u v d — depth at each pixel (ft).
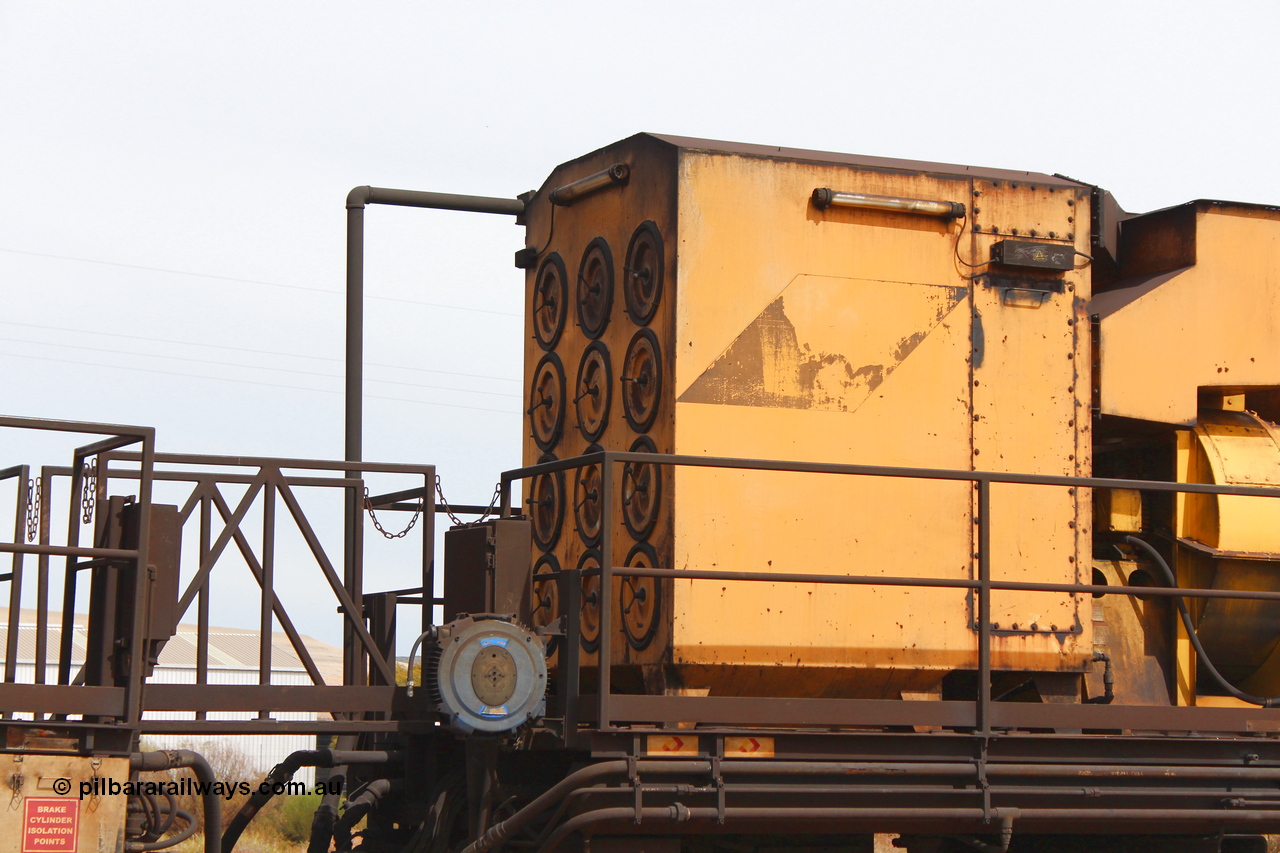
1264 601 26.73
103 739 20.13
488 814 21.85
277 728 21.43
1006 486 24.75
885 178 24.64
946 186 25.04
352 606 23.21
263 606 22.33
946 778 22.30
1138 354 25.94
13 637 23.57
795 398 23.75
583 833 20.71
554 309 28.60
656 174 24.26
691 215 23.49
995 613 24.43
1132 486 23.41
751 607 23.03
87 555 20.27
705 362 23.32
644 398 24.20
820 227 24.20
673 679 22.76
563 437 27.78
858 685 23.97
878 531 23.95
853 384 24.11
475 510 27.12
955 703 22.56
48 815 19.48
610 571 20.92
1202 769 23.30
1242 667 27.66
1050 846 25.59
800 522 23.53
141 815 21.29
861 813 21.61
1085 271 25.77
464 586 23.11
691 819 20.75
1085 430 25.34
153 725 20.44
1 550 19.66
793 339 23.84
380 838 25.73
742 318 23.59
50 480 23.54
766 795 21.49
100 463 22.26
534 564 28.37
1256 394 28.25
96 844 19.71
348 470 23.52
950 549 24.31
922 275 24.70
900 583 22.09
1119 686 26.07
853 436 23.99
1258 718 24.14
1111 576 26.58
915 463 24.29
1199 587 26.68
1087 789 22.80
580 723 21.95
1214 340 26.48
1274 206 27.12
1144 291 26.27
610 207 26.20
